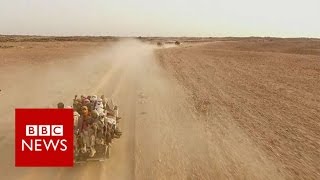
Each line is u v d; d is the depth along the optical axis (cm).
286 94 1942
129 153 1045
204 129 1286
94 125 919
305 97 1866
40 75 2423
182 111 1536
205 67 3259
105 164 964
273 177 909
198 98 1809
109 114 1111
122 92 1941
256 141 1165
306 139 1188
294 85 2247
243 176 913
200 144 1135
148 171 930
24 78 2262
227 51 6125
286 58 4484
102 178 885
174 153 1056
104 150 959
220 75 2692
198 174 920
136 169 940
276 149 1097
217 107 1617
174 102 1709
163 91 1991
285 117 1457
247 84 2272
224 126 1323
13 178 871
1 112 1404
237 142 1155
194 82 2331
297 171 943
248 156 1041
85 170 925
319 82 2384
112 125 1003
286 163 992
